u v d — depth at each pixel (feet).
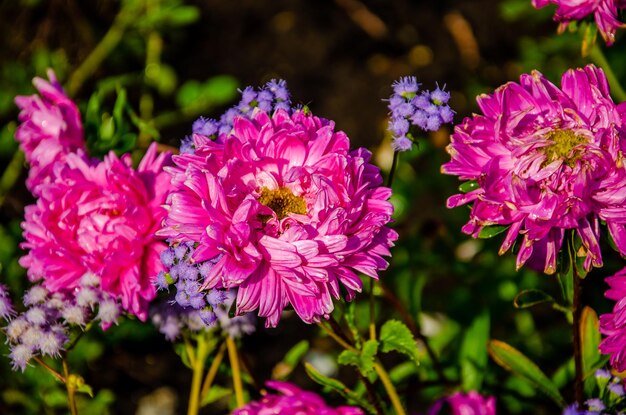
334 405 2.70
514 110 2.26
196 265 2.18
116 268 2.29
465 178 2.26
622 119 2.23
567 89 2.26
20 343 2.38
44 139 2.46
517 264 2.22
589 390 2.48
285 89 2.32
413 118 2.28
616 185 2.18
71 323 2.36
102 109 3.26
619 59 3.10
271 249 2.13
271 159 2.21
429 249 3.05
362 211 2.19
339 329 2.40
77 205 2.31
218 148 2.18
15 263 2.89
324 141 2.20
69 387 2.43
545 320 3.04
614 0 2.35
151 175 2.35
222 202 2.14
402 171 3.26
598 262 2.20
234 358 2.53
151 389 3.13
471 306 2.91
